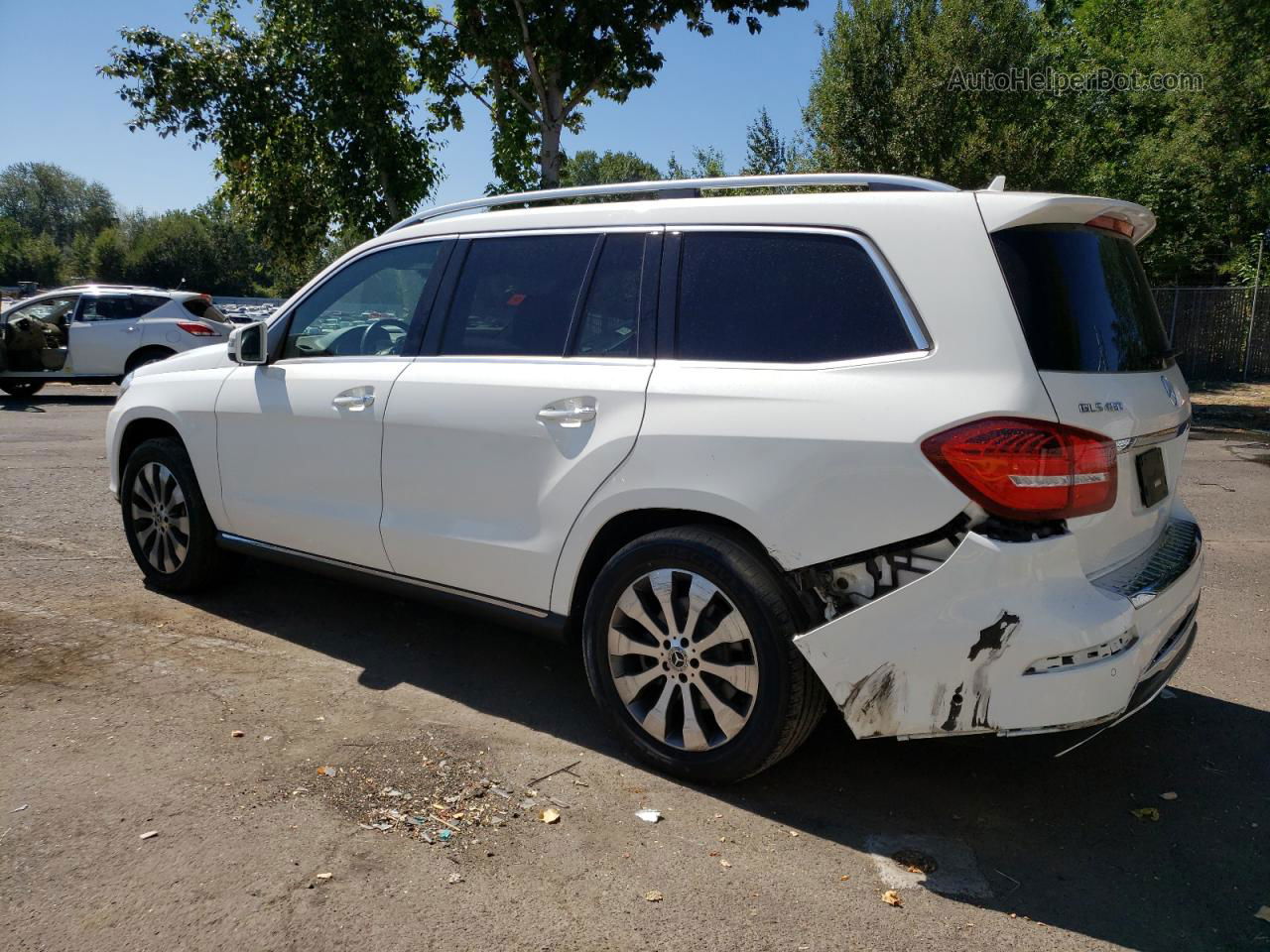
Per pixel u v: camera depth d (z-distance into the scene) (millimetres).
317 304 4484
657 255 3426
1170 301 19203
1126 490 2910
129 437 5211
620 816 2996
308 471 4246
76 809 2904
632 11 14672
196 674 3998
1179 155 19750
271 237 19297
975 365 2697
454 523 3744
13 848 2693
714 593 3059
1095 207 2885
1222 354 19156
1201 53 19203
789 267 3125
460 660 4285
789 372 3008
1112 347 2939
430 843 2803
